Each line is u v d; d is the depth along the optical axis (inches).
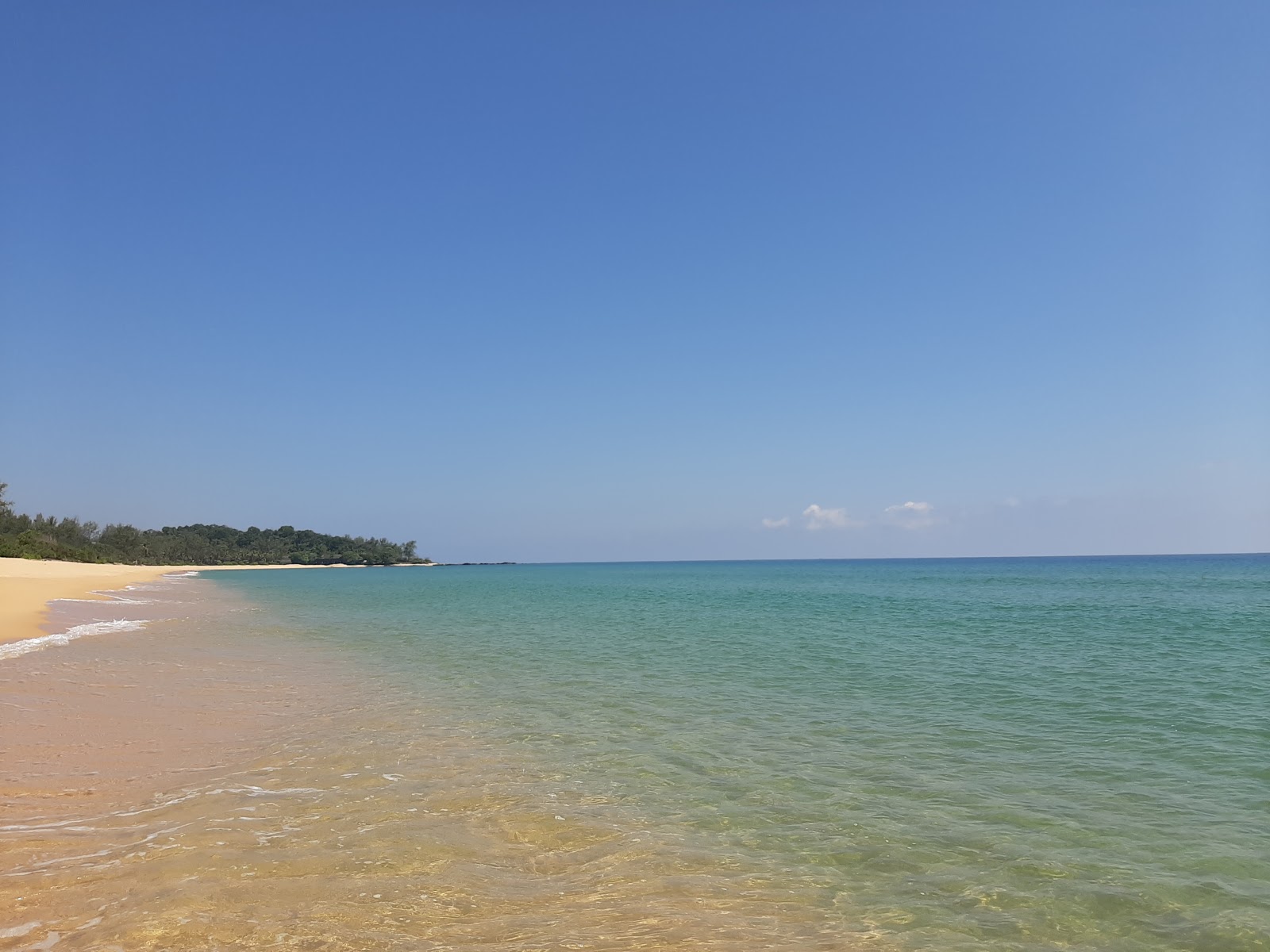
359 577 5851.4
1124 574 4554.6
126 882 272.7
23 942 228.8
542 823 349.7
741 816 362.6
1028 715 585.3
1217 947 244.5
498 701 637.9
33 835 318.3
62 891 265.0
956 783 414.6
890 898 278.1
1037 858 314.5
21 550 4190.5
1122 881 293.1
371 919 250.7
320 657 930.7
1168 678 756.6
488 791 393.7
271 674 784.3
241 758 451.2
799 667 838.5
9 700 594.2
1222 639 1101.7
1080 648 1004.6
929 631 1257.4
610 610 1844.2
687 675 783.1
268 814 352.5
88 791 382.0
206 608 1909.4
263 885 274.4
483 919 254.4
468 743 496.4
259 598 2450.8
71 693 636.1
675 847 323.0
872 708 610.2
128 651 941.2
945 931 255.0
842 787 406.3
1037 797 390.3
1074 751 478.6
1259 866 304.3
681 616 1612.9
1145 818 359.6
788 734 524.1
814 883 290.0
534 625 1403.8
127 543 6973.4
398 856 304.7
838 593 2699.3
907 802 382.6
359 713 586.6
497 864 301.6
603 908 265.4
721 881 290.8
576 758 461.1
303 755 460.1
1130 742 502.0
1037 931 255.1
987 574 5108.3
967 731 532.1
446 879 284.7
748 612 1724.9
